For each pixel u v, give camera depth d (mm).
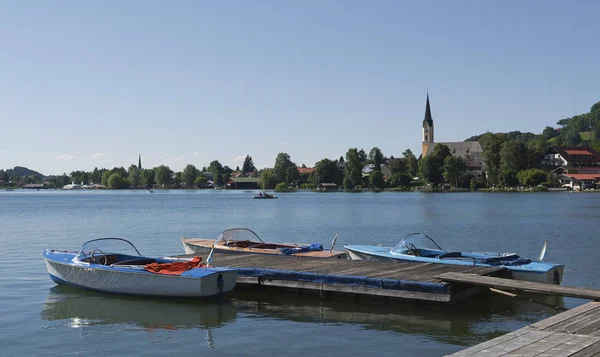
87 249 20625
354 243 36469
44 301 18781
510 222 52344
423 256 22375
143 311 17391
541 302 18109
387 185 187000
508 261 20047
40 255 30469
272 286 19438
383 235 41281
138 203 109312
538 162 171000
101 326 15867
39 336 14969
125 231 45812
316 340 14406
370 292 17703
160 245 35719
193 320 16375
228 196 158500
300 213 70062
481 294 18500
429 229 45719
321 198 128250
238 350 13695
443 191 166500
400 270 19266
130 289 18953
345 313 16859
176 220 58906
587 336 11406
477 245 34531
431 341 14281
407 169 193500
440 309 17141
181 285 18062
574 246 33094
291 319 16359
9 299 19094
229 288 18672
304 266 20359
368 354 13305
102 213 73562
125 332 15281
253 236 26016
